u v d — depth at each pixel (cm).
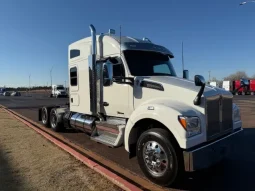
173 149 471
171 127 475
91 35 733
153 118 505
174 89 540
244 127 1141
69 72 900
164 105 504
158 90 566
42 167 592
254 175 564
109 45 688
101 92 713
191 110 490
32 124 1260
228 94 573
